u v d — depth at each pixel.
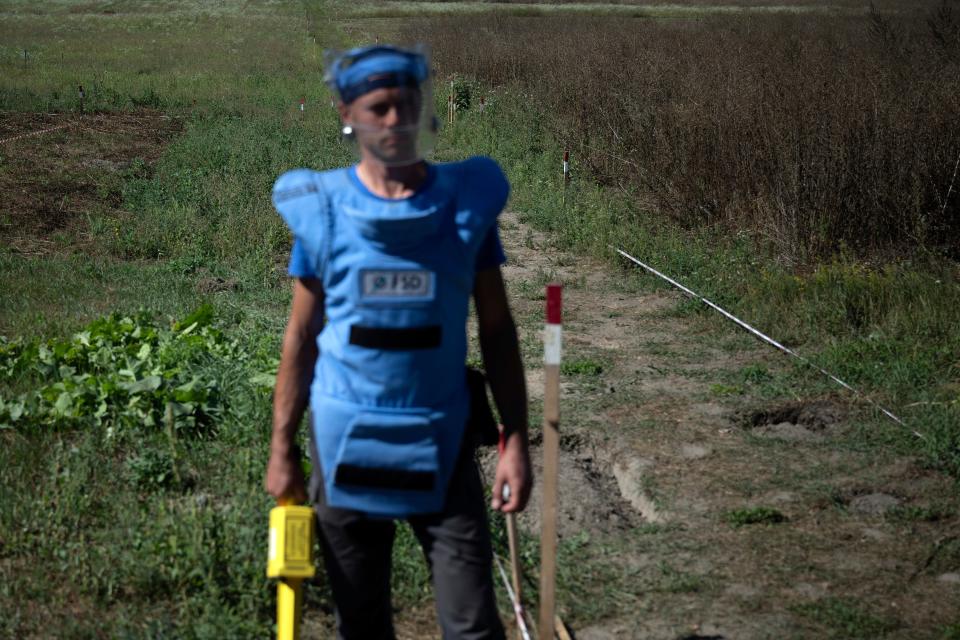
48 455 6.02
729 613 4.67
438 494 2.94
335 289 2.91
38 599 4.56
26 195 15.47
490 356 3.12
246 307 10.17
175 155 19.56
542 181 17.09
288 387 3.08
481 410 3.10
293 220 2.90
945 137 11.74
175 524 4.95
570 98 21.27
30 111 24.89
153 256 12.81
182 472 5.88
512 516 4.13
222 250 12.70
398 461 2.90
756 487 5.99
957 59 17.14
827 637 4.49
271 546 3.06
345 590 3.14
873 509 5.76
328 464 2.97
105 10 78.38
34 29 59.88
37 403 6.65
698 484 6.04
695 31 31.22
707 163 13.57
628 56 22.62
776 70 15.34
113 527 5.18
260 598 4.53
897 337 8.73
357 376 2.91
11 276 11.05
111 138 21.73
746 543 5.33
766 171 12.49
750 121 12.98
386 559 3.18
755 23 35.22
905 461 6.34
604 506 5.94
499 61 31.94
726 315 9.53
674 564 5.12
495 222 3.03
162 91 30.55
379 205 2.85
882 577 5.01
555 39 31.64
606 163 16.89
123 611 4.46
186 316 9.36
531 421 6.99
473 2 82.38
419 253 2.86
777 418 7.27
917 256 11.16
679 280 11.06
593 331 9.49
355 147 2.96
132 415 6.50
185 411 6.51
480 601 3.00
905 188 11.67
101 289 10.64
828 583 4.95
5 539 5.06
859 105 12.07
